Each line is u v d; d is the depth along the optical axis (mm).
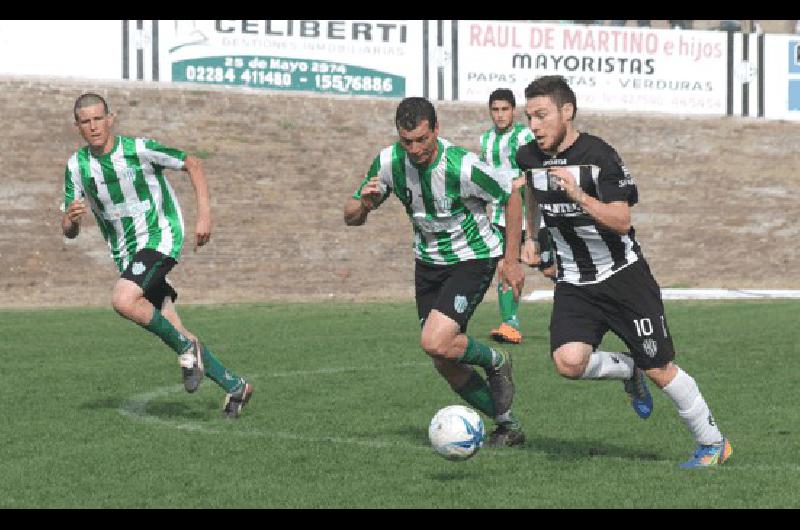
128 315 20406
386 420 21000
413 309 48594
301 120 60531
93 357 31469
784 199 67062
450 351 17625
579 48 64812
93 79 57656
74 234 21984
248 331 38656
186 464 16984
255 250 58344
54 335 37344
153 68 58719
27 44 56438
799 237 66875
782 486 15227
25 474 16359
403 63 62312
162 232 21250
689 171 65938
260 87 60281
